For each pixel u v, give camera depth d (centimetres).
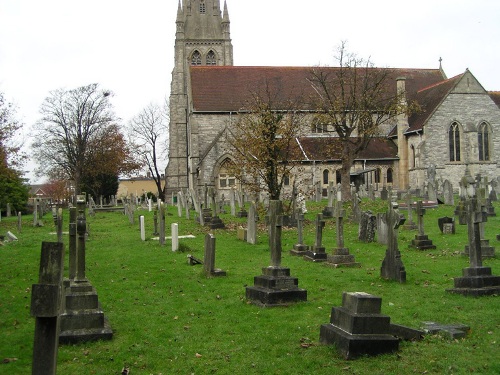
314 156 5278
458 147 5381
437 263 1734
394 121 5800
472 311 1118
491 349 887
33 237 2712
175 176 6962
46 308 595
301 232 2039
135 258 1950
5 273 1692
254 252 2084
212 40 7850
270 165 2964
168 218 3512
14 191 5278
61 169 7531
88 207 4788
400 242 2230
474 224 1279
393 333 942
